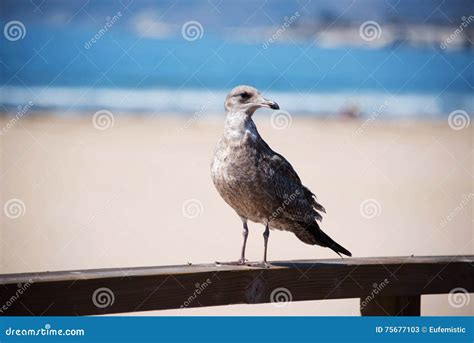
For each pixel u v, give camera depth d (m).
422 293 5.00
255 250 12.38
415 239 12.82
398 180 18.41
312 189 17.56
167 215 14.75
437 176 18.88
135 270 4.52
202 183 17.94
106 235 12.99
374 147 24.00
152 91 42.19
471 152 22.66
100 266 11.00
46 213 14.17
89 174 18.20
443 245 12.34
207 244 12.65
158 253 11.95
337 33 56.03
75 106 35.47
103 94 39.84
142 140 24.52
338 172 19.72
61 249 11.84
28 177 17.23
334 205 15.92
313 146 24.38
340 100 39.66
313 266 4.85
